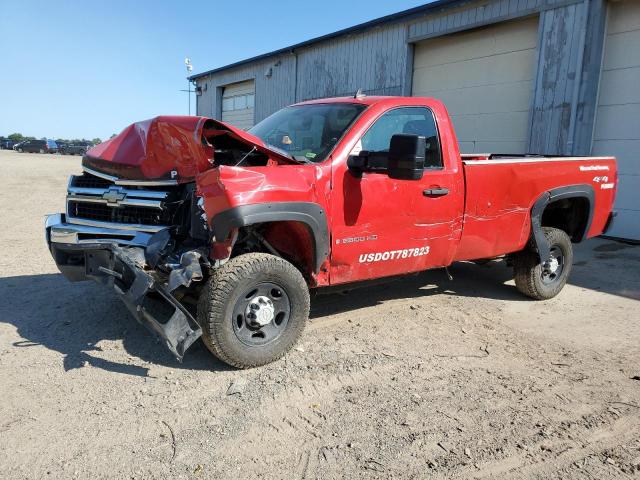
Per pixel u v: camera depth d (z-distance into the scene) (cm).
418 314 529
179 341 344
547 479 275
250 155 415
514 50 1115
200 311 367
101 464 276
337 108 468
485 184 508
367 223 430
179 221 400
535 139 1061
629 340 474
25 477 265
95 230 411
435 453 293
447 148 484
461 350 441
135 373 378
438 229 480
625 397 365
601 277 708
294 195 376
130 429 308
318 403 343
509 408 345
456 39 1237
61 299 536
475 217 507
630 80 941
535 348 450
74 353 408
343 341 450
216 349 368
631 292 634
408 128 466
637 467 286
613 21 955
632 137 948
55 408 329
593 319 531
